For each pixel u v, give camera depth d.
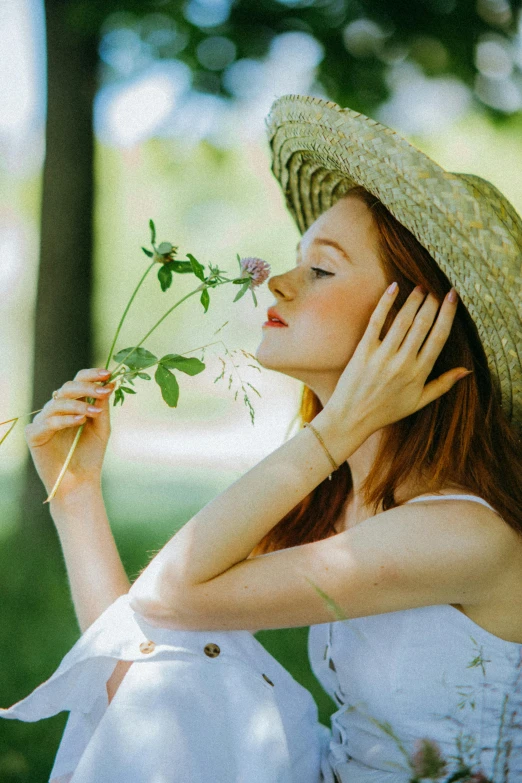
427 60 4.84
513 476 1.54
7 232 14.55
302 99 1.62
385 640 1.46
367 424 1.43
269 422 12.68
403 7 4.66
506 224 1.46
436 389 1.48
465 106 5.14
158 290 16.41
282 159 1.90
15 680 3.39
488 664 1.43
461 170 8.45
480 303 1.46
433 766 1.32
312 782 1.52
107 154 11.33
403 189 1.46
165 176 6.29
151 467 11.46
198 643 1.44
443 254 1.45
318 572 1.37
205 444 14.93
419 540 1.38
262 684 1.44
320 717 2.97
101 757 1.36
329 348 1.54
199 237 13.28
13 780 2.59
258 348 1.58
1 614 4.32
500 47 4.84
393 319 1.54
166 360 1.56
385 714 1.46
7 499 8.55
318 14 4.66
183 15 4.70
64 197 5.73
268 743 1.39
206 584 1.39
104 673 1.46
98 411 1.58
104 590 1.58
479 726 1.45
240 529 1.39
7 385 17.44
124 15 4.72
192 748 1.37
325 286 1.56
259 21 4.67
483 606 1.44
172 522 6.98
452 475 1.51
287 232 12.87
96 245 5.96
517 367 1.53
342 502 1.77
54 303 5.71
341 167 1.59
